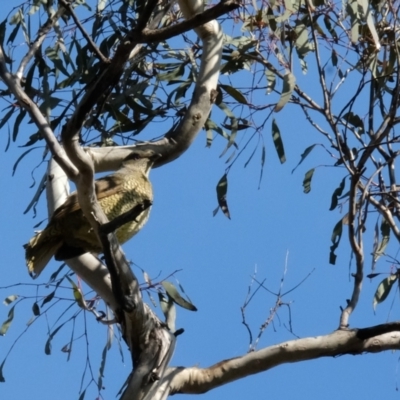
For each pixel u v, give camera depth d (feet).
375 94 48.29
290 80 39.42
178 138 47.44
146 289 44.21
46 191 46.75
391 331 40.04
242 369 39.60
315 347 39.83
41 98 47.60
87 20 49.19
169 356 38.86
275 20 46.62
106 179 46.50
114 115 49.29
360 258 42.83
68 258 43.96
